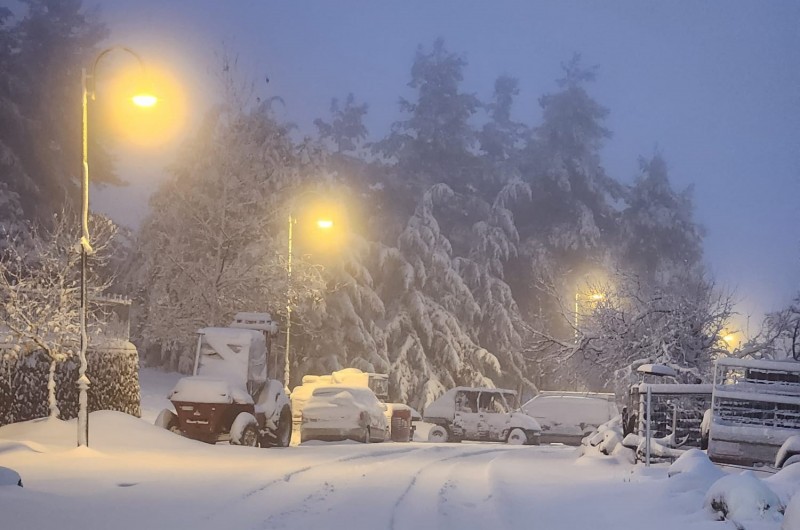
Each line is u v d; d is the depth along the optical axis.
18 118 51.72
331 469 17.06
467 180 77.62
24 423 20.14
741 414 15.98
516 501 12.95
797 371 15.74
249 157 39.84
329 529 10.16
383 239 68.50
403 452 22.98
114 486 13.03
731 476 10.59
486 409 36.66
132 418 21.52
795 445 14.96
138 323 44.38
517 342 61.09
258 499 12.30
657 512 11.41
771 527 9.69
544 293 66.31
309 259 46.41
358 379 37.28
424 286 58.44
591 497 13.23
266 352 24.81
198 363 23.53
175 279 39.03
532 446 31.34
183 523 10.21
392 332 54.59
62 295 22.12
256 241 38.59
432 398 53.69
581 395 36.69
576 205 72.56
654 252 75.38
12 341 21.00
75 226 28.03
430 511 11.98
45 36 56.72
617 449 18.98
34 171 52.84
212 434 22.27
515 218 73.44
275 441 24.36
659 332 27.56
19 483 11.93
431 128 78.12
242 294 37.44
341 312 50.97
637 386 19.70
